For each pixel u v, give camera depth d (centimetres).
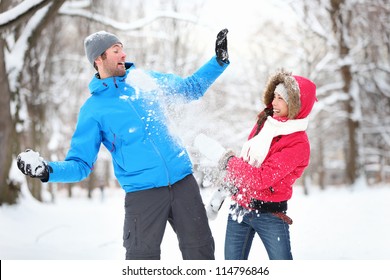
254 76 3391
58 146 3747
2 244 883
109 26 1825
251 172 458
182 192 465
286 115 472
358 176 3328
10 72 1686
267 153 468
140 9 3108
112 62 476
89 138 461
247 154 485
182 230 466
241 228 491
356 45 3216
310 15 2947
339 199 1991
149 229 457
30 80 2456
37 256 765
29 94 2494
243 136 2834
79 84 4038
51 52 2898
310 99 468
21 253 786
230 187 493
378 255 743
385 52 3228
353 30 3131
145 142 458
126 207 468
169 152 463
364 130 4031
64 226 1322
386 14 2889
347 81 3259
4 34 1500
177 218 466
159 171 457
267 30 3344
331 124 4406
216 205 502
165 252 798
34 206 1644
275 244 468
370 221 1142
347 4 2877
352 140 3347
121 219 1579
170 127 471
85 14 1831
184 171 471
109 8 3178
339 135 4875
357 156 3334
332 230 990
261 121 502
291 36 3284
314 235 934
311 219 1190
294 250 797
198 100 510
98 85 468
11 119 1579
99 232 1222
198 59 2533
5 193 1566
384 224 1088
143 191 459
